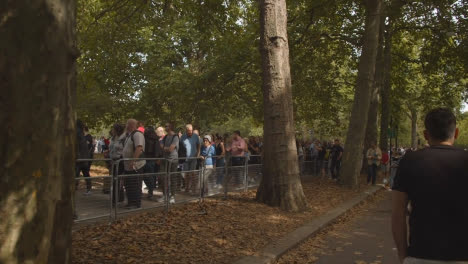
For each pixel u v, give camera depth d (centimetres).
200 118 1894
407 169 240
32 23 243
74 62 277
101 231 625
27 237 236
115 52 1664
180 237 616
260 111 2136
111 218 681
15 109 234
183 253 536
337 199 1204
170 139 1018
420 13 1873
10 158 231
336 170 1989
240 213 843
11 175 231
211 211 839
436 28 2006
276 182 948
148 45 2294
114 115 2247
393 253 633
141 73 2352
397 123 2869
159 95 2108
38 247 241
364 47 1586
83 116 2066
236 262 507
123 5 1370
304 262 566
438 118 249
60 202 257
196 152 1082
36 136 242
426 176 231
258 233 683
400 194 242
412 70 2575
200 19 1441
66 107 264
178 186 867
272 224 769
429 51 2258
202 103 1906
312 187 1479
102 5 1569
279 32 957
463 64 2044
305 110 2545
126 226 665
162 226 679
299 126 3544
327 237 741
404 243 242
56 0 257
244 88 2008
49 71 250
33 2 245
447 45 2017
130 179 733
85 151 995
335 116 2605
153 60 2355
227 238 630
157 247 556
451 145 246
